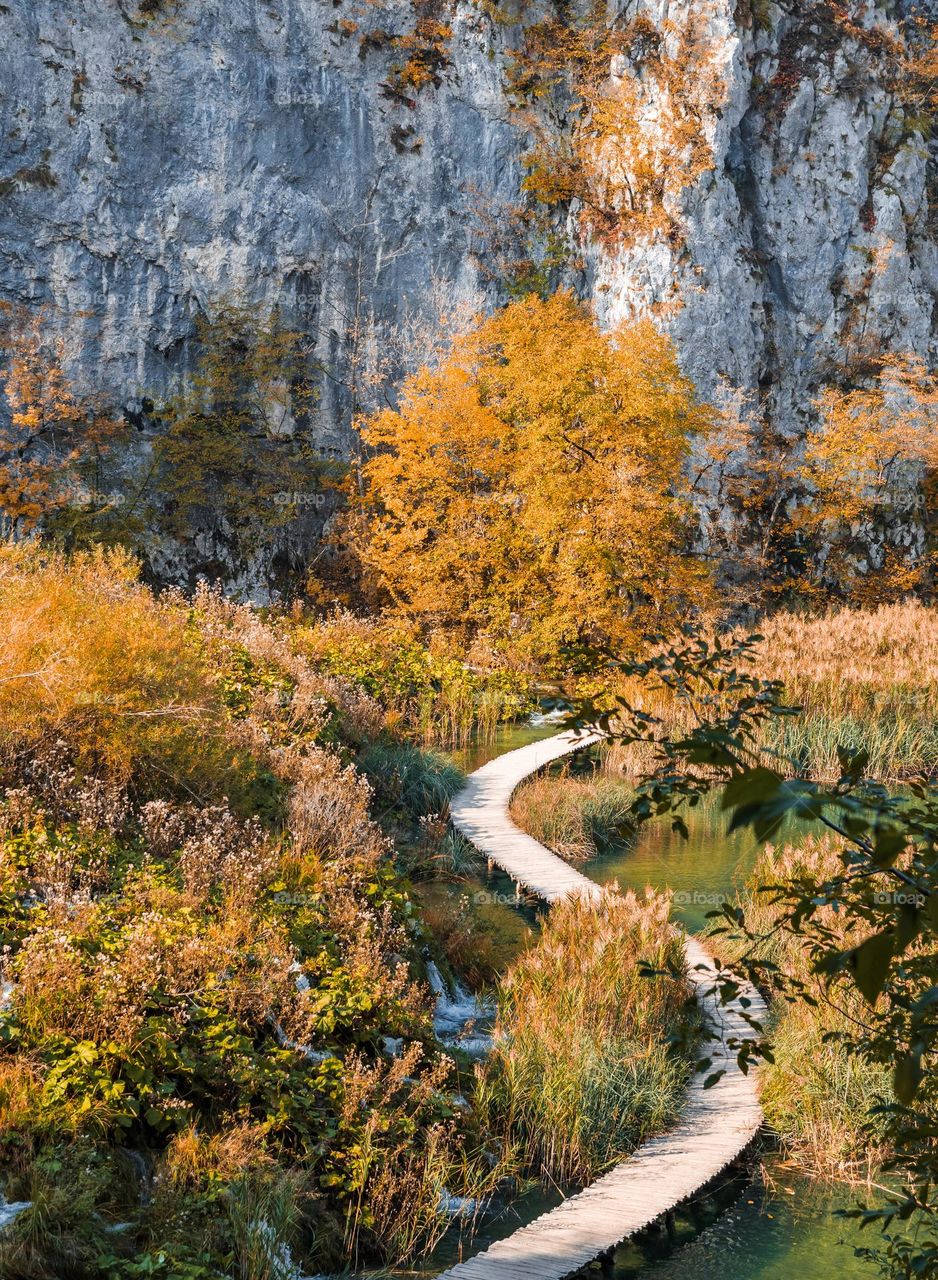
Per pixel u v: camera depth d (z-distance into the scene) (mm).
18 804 8602
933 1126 2840
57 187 30203
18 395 27781
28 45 29797
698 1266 5918
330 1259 5539
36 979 6066
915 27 36938
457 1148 6703
